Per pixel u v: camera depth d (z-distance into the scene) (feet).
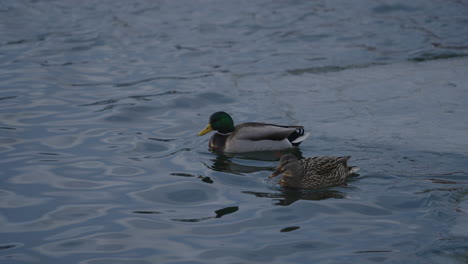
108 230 32.99
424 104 56.59
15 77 63.36
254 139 46.93
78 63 69.05
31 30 80.84
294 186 39.19
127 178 40.65
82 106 55.88
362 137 48.52
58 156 44.34
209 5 93.45
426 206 35.55
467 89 60.64
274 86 62.64
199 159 44.98
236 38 79.10
